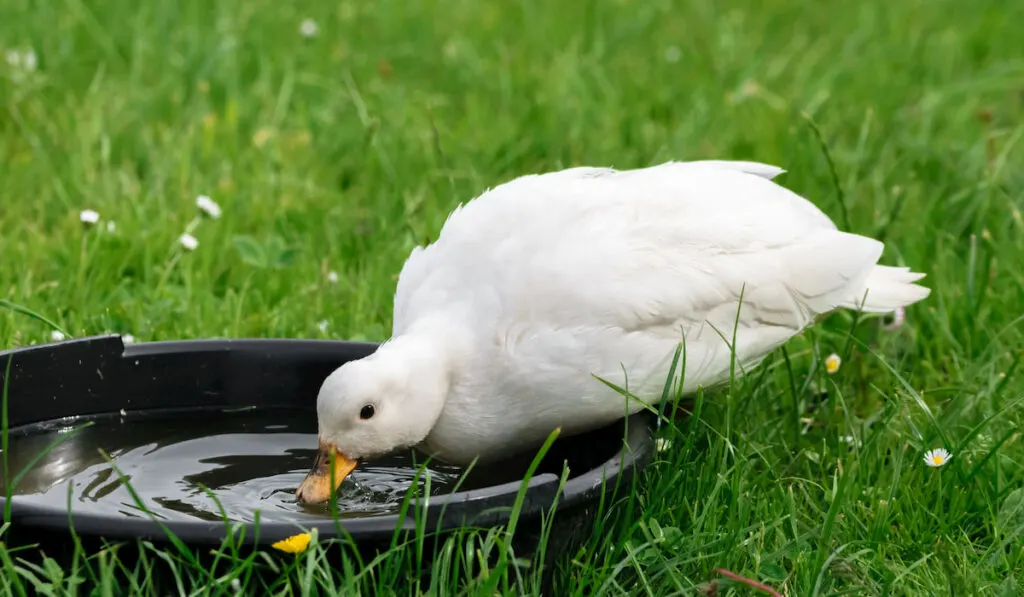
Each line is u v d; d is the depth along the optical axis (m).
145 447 4.59
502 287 4.35
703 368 4.43
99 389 4.62
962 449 4.59
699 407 4.48
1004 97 9.05
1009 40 10.19
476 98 8.58
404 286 4.64
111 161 7.56
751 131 8.13
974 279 6.04
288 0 10.03
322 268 6.16
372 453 4.29
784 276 4.56
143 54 8.77
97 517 3.46
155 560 3.52
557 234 4.42
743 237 4.54
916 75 9.46
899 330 5.74
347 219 6.93
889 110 8.66
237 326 5.64
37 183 7.15
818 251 4.64
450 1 10.48
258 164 7.42
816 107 8.32
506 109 8.42
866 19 10.50
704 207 4.57
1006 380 5.16
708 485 4.38
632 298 4.30
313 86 8.66
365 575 3.54
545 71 9.07
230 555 3.46
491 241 4.46
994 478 4.54
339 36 9.55
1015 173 7.34
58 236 6.49
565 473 3.71
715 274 4.44
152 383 4.71
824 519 4.32
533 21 10.02
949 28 10.33
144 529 3.45
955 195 7.00
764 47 9.98
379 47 9.48
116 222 6.64
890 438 4.90
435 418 4.33
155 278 6.21
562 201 4.51
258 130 7.96
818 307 4.64
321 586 3.59
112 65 8.75
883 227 6.39
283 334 5.71
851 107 8.69
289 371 4.80
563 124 8.16
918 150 7.73
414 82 8.93
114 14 9.46
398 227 6.75
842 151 7.75
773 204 4.71
